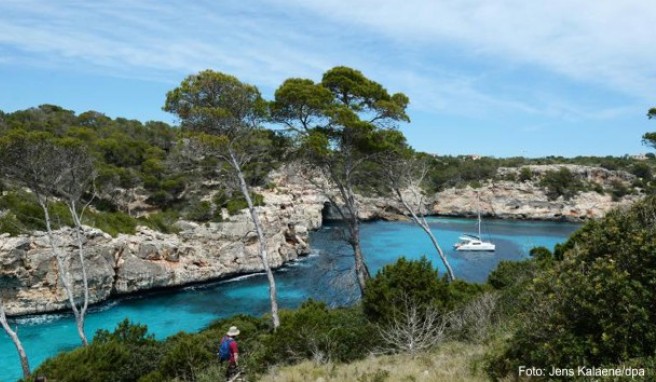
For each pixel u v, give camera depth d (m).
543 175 130.50
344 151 28.00
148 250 48.47
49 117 80.75
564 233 96.31
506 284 27.52
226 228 56.47
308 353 17.47
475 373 11.88
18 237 39.41
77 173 30.39
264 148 27.44
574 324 10.20
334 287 40.69
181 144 25.72
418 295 19.42
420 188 42.75
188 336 21.56
